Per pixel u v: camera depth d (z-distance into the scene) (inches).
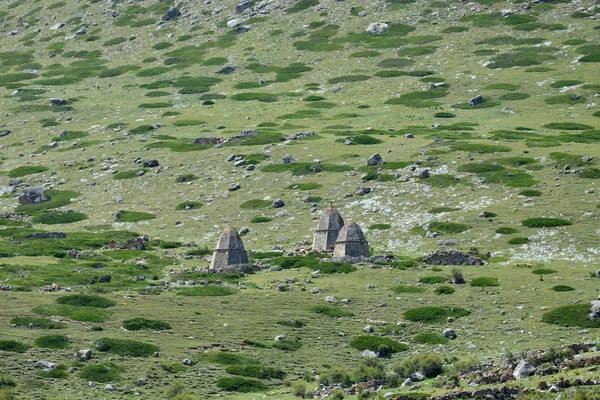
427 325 6638.8
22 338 5772.6
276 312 6899.6
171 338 6117.1
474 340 6215.6
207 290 7524.6
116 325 6318.9
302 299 7293.3
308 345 6200.8
